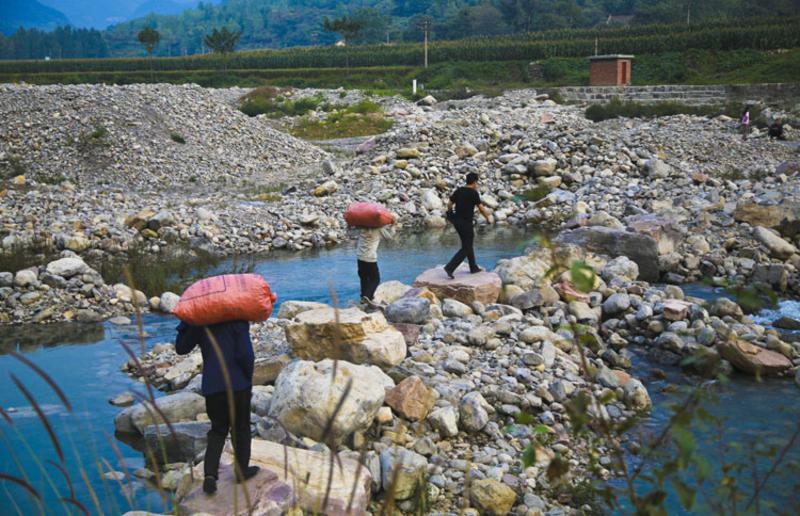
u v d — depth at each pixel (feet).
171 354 29.63
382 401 20.85
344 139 122.72
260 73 258.78
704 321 31.71
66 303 37.19
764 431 21.93
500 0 645.92
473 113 98.99
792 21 225.56
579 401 8.76
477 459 20.27
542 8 578.25
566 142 77.66
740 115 110.73
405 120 133.28
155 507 17.66
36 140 84.53
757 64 196.75
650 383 27.17
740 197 59.11
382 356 24.23
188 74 266.98
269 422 19.99
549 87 184.96
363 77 238.68
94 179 78.59
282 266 48.78
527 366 26.27
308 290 41.73
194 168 85.56
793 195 55.31
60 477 19.38
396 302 30.32
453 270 35.19
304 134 128.77
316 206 66.03
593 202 63.26
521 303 33.37
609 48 225.35
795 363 28.71
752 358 27.63
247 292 15.34
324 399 19.36
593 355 29.66
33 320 35.37
